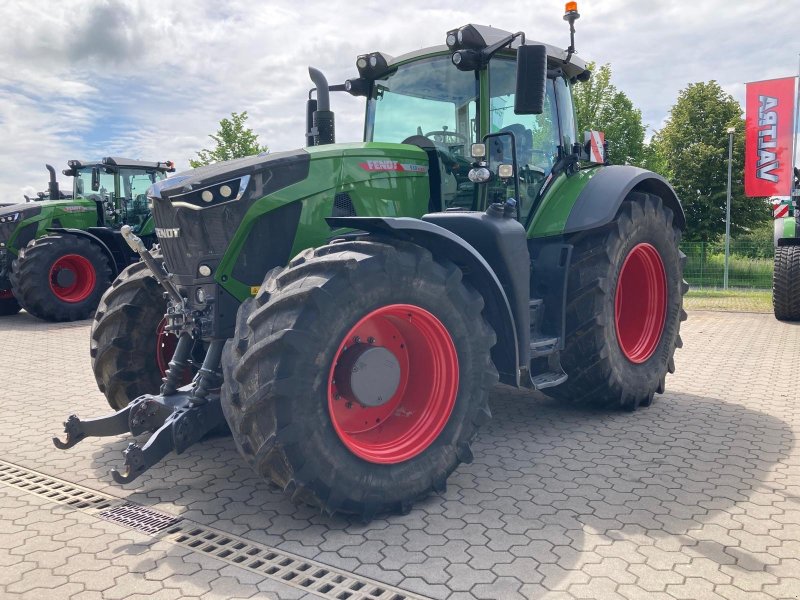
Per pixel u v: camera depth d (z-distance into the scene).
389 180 3.80
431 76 4.25
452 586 2.33
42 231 10.29
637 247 4.47
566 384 4.38
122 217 10.91
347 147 3.65
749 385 5.25
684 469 3.42
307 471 2.70
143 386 4.08
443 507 3.01
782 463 3.49
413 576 2.40
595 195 4.26
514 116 4.26
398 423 3.18
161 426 3.16
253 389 2.67
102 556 2.59
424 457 3.02
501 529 2.77
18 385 5.53
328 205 3.51
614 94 25.20
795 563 2.45
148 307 4.01
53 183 11.61
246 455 2.81
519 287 3.57
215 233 3.22
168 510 3.03
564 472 3.41
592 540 2.65
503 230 3.51
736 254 18.62
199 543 2.71
